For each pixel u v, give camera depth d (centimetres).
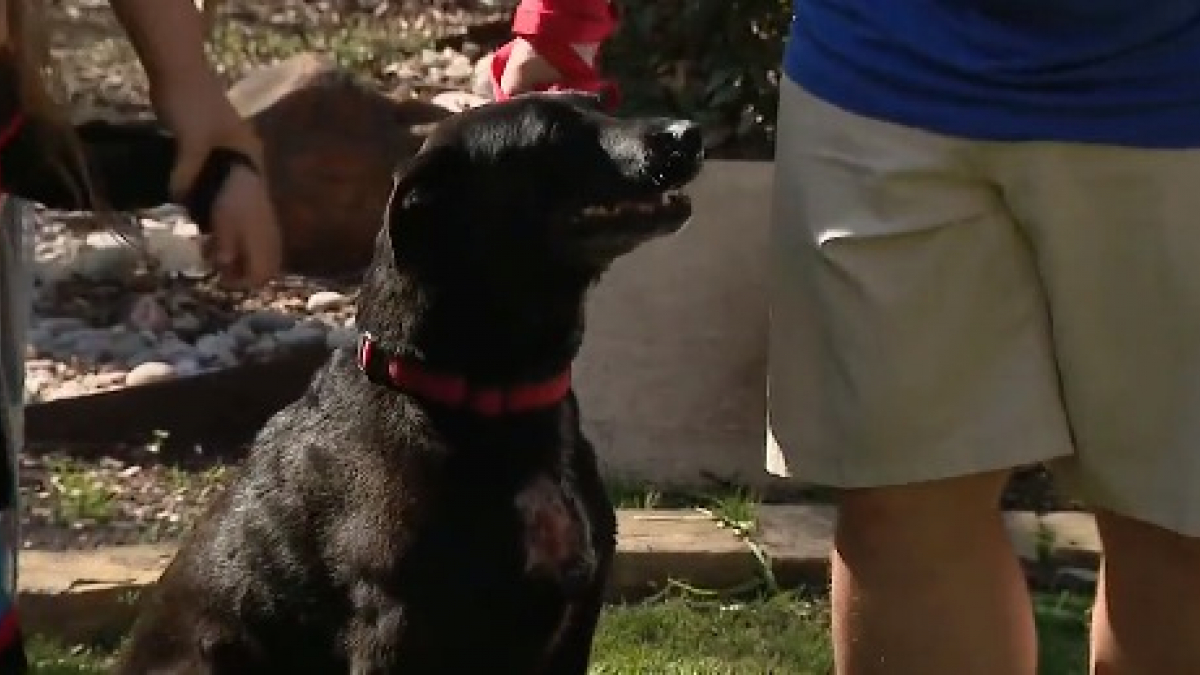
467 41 1256
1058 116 416
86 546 676
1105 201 422
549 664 462
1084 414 439
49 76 358
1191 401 429
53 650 620
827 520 705
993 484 454
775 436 461
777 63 817
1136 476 439
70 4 403
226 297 888
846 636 464
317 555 455
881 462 443
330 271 920
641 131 445
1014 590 459
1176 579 450
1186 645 454
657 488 747
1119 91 414
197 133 357
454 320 437
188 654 484
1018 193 425
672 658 629
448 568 435
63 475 731
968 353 437
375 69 1183
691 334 754
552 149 443
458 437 437
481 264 438
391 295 446
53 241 902
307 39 1235
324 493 454
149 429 775
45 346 834
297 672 464
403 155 922
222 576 475
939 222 429
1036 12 414
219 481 735
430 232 440
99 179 362
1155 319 428
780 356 458
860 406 441
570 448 454
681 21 823
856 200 435
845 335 441
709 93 823
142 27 356
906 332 435
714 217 752
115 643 633
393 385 444
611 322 754
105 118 384
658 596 675
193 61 359
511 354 438
